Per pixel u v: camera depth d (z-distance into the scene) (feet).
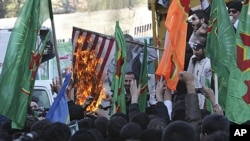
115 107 35.12
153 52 46.52
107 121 29.66
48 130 26.40
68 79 31.19
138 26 83.46
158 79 34.86
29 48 31.76
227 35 32.07
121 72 35.45
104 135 29.37
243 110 28.07
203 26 42.24
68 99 39.91
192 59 40.86
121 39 35.78
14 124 30.81
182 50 33.45
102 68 41.29
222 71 32.12
